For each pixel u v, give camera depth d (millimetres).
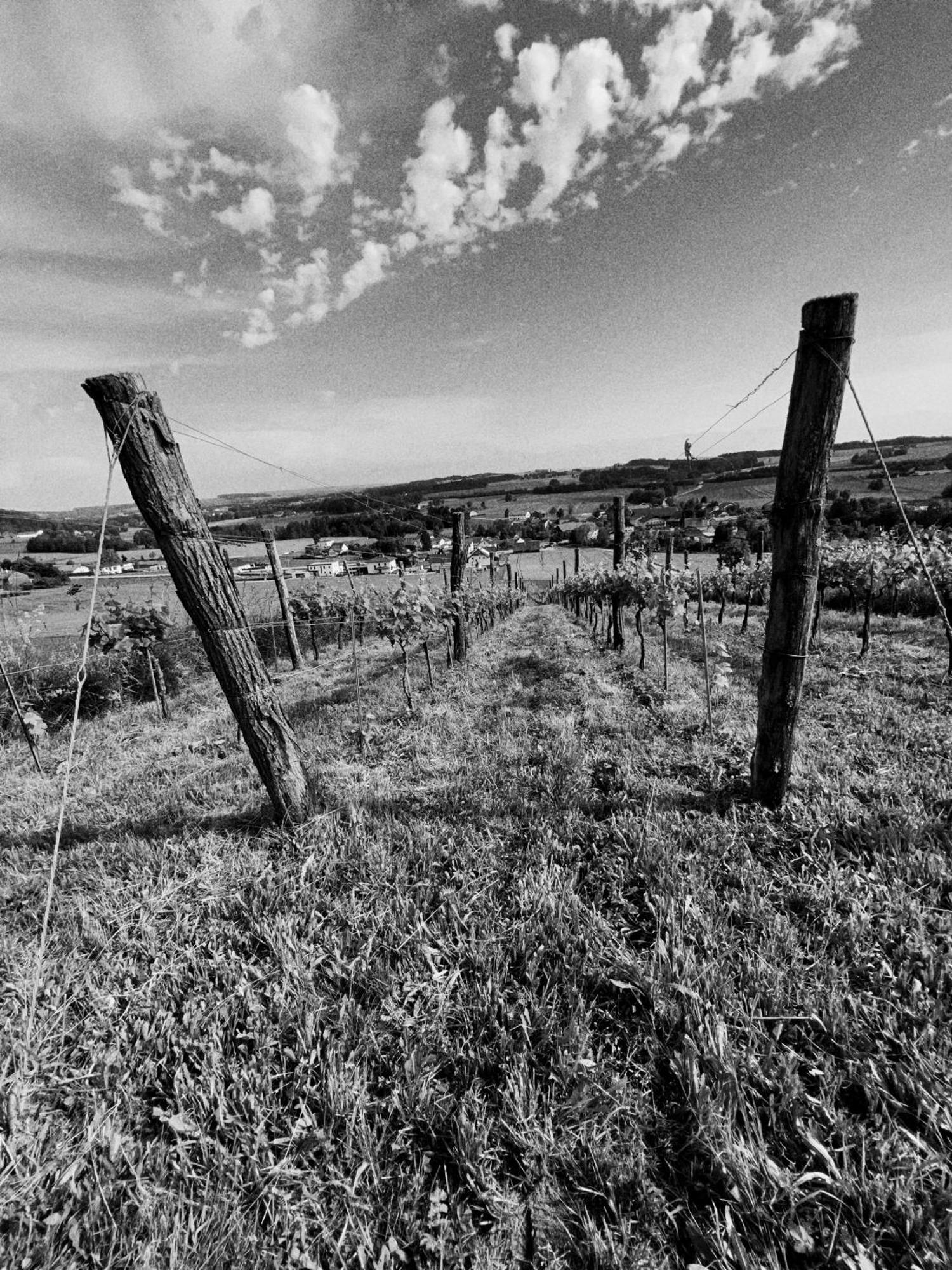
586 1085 1980
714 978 2365
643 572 8719
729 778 4379
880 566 9867
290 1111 2010
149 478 3260
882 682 6969
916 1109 1841
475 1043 2223
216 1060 2184
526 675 9133
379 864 3484
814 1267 1470
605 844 3568
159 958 2811
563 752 5086
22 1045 2289
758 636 12055
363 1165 1759
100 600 11109
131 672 10414
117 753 6844
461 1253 1571
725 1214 1604
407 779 4969
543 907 2928
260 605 15125
